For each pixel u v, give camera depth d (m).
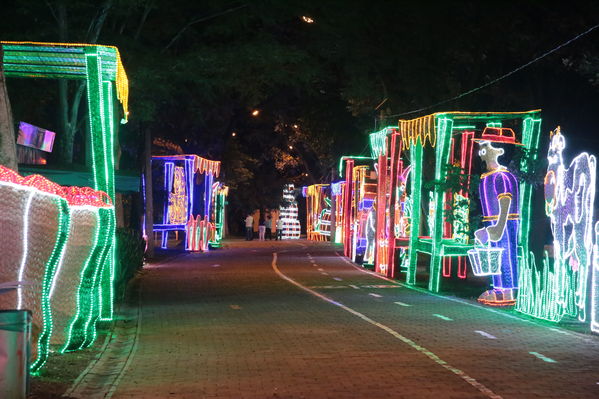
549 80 26.50
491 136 19.34
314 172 66.81
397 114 31.36
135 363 11.18
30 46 13.91
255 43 29.14
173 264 33.78
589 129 26.81
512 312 17.14
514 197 18.80
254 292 21.73
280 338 13.32
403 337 13.34
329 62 36.59
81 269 11.84
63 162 25.41
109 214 12.73
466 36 26.91
